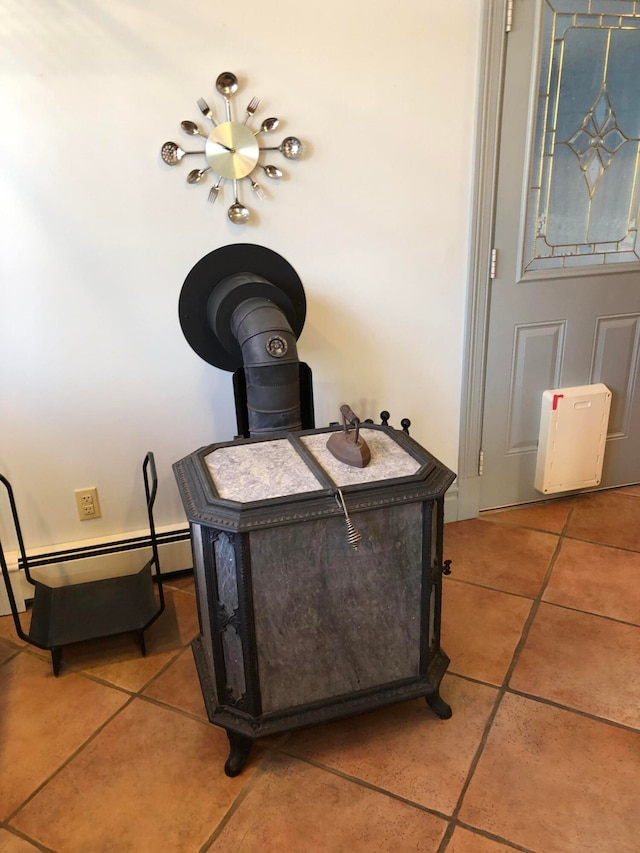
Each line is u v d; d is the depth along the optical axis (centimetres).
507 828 138
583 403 250
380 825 140
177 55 180
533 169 225
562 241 238
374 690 156
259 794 148
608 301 248
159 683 183
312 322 217
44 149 177
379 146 205
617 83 224
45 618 195
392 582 147
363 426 174
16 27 166
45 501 210
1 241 181
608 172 234
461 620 202
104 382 203
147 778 153
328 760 156
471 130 212
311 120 196
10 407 197
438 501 147
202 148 189
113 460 212
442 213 219
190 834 139
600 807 142
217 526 133
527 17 204
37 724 170
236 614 141
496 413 251
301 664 148
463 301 232
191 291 200
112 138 181
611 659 185
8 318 188
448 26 199
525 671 181
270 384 170
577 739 159
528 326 242
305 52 189
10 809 146
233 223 199
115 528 220
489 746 158
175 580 229
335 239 210
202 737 164
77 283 191
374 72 197
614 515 258
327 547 139
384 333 227
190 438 218
